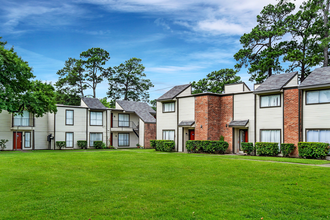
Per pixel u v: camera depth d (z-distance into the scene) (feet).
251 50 126.31
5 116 105.50
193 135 91.04
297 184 37.04
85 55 178.19
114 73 185.06
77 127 119.75
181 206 29.78
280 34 114.62
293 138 67.97
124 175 44.91
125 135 137.59
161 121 98.99
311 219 26.25
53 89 97.76
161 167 51.13
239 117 80.12
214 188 36.50
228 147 81.61
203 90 151.84
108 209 28.99
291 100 68.90
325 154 60.75
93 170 48.78
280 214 27.45
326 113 62.85
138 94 190.80
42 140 113.91
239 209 28.73
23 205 30.07
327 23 106.52
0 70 74.84
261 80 119.24
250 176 42.47
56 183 39.52
